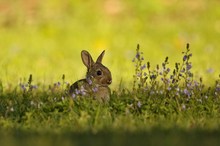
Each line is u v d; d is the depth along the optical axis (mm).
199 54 21703
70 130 9258
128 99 11383
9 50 22312
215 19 26094
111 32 24844
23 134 8828
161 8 26828
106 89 11664
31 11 26656
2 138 8312
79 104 10688
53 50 22719
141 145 7332
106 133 8625
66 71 18547
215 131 8891
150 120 10180
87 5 27000
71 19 25953
